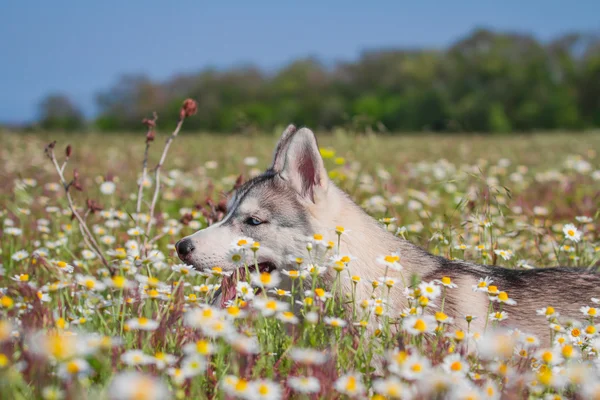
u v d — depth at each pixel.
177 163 11.66
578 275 4.07
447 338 3.30
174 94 72.75
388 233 4.27
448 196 9.50
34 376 2.45
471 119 58.75
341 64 75.88
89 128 67.81
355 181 8.27
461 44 68.88
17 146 16.61
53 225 6.32
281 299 4.07
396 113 63.44
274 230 4.08
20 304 3.36
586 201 8.05
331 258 3.55
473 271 4.08
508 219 7.27
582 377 2.59
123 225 6.51
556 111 60.50
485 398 2.46
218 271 3.71
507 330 3.57
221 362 2.83
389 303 3.76
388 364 2.77
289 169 4.14
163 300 3.60
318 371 2.65
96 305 3.61
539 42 67.69
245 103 69.38
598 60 64.56
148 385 2.01
